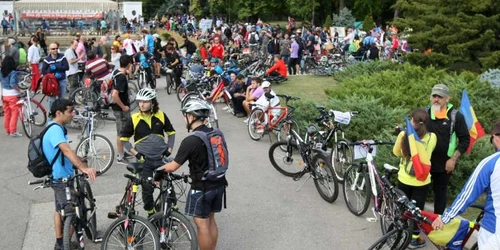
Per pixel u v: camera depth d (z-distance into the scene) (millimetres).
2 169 9039
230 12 54031
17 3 34344
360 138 9898
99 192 7863
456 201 4250
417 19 19156
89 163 8742
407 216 5148
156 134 6504
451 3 18641
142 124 6523
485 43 17812
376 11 48250
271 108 10961
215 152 5082
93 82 13094
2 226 6660
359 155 7051
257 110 11164
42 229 6566
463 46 17672
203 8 55812
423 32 18953
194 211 5125
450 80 14016
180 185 7527
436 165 5984
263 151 10367
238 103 13602
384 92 12859
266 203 7516
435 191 6188
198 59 18891
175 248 5414
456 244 4965
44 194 7828
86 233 5930
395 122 10109
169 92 17047
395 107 11867
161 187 5715
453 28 18281
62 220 5457
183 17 48500
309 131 8883
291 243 6227
